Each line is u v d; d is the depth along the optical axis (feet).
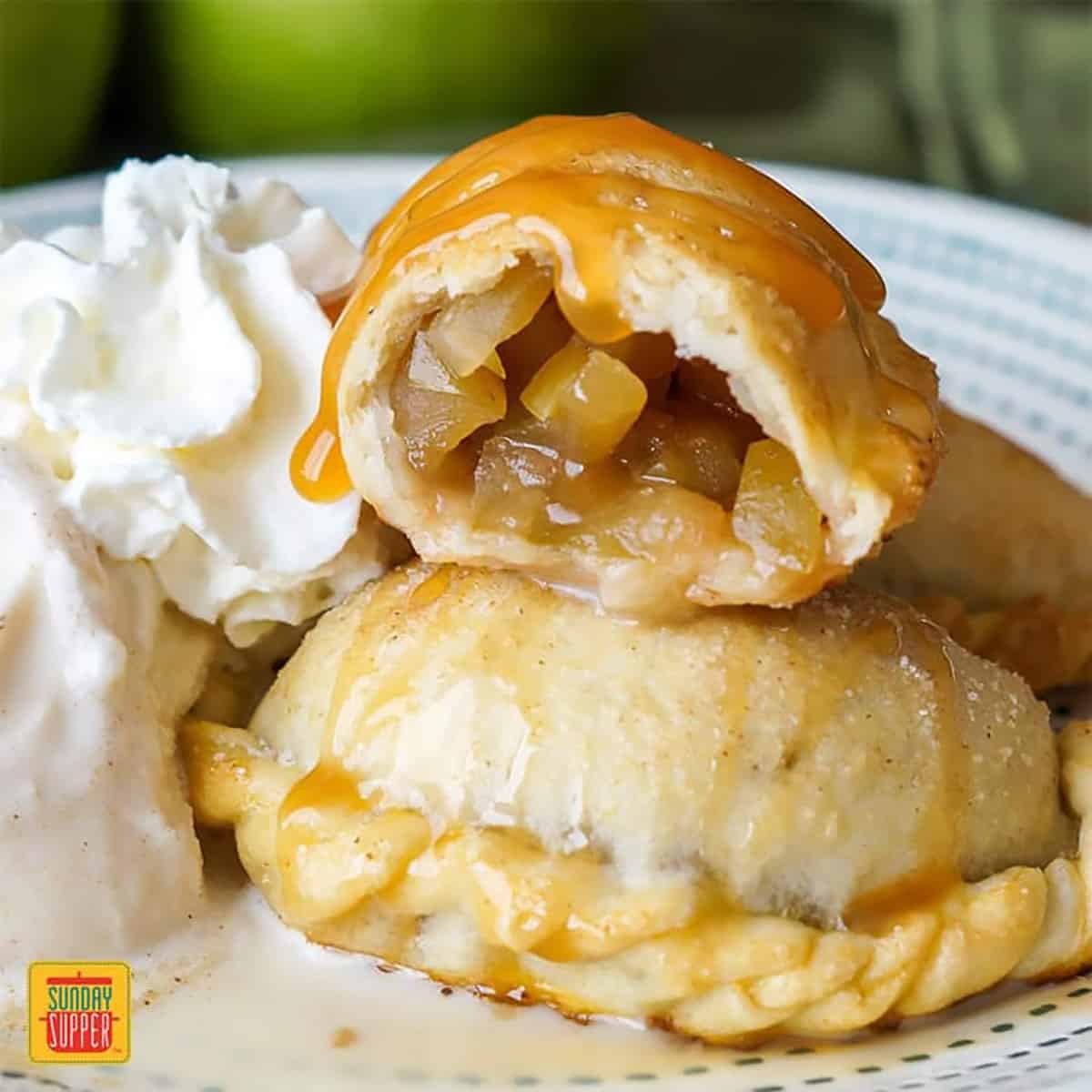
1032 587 1.41
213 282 1.27
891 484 1.13
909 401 1.16
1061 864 1.20
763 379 1.12
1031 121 2.21
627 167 1.16
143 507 1.24
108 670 1.20
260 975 1.22
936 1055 1.16
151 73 2.06
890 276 1.70
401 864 1.17
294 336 1.27
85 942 1.22
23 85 1.89
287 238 1.33
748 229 1.14
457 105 2.06
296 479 1.23
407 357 1.18
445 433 1.18
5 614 1.20
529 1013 1.19
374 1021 1.20
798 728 1.17
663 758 1.16
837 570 1.14
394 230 1.21
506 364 1.18
